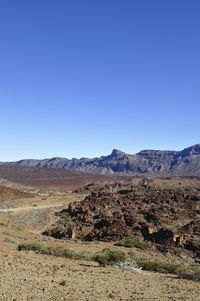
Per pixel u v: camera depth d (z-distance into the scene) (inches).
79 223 2536.9
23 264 746.2
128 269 886.4
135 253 1535.4
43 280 598.5
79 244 1713.8
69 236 2148.1
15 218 2763.3
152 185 4387.3
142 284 676.7
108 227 2187.5
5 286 522.3
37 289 527.2
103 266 907.4
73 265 840.3
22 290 510.6
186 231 2047.2
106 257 945.5
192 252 1790.1
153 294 589.3
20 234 1865.2
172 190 3710.6
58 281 607.2
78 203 3277.6
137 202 2987.2
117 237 2037.4
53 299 482.0
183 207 2758.4
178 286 692.7
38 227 2556.6
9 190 4564.5
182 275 864.3
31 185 7367.1
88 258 1021.8
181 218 2413.9
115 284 644.7
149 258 1454.2
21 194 4694.9
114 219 2308.1
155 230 2098.9
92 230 2201.0
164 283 717.3
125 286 636.1
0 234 1664.6
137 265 986.1
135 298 543.5
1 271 632.4
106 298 524.4
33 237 1830.7
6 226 2178.9
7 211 3142.2
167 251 1763.0
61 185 7672.2
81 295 522.3
